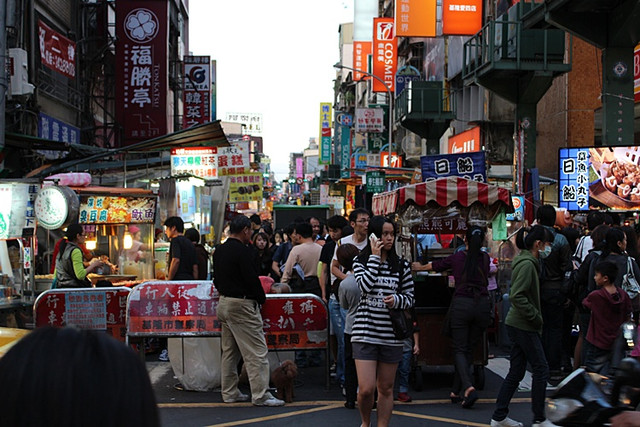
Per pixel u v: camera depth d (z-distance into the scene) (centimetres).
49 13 2178
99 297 830
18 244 962
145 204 1211
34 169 1831
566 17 1303
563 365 894
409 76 3800
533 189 1620
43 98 2034
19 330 619
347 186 4812
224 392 754
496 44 1727
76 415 104
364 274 568
